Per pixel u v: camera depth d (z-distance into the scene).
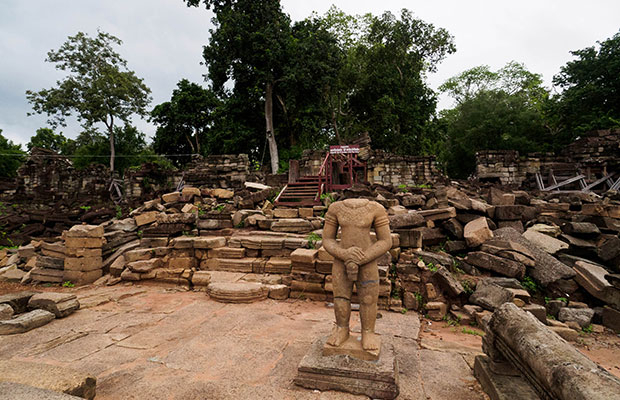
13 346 4.17
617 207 8.85
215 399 2.92
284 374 3.39
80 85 35.34
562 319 5.59
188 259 7.91
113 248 9.35
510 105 30.88
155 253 8.30
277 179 19.83
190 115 33.44
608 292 5.64
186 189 12.96
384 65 31.73
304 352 3.93
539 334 2.63
